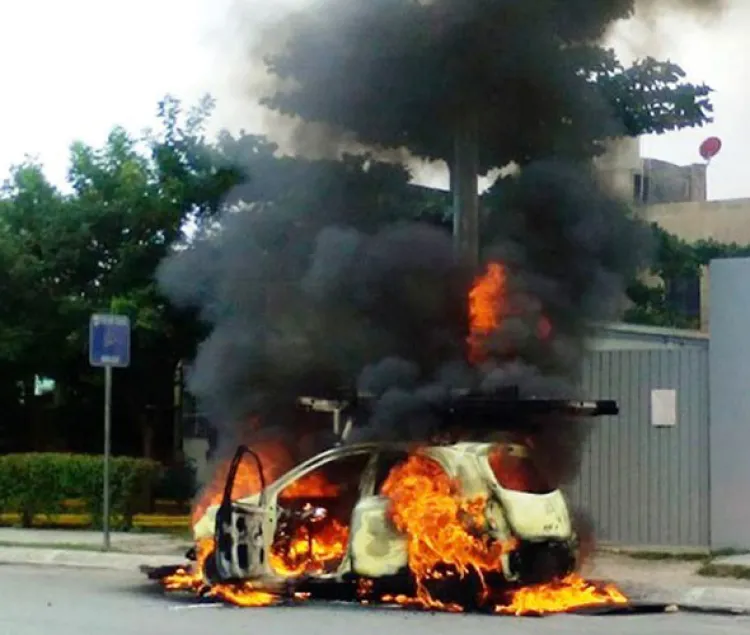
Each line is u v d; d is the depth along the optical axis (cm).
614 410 1405
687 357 1691
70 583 1456
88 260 2273
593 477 1730
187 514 2198
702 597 1313
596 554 1638
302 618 1163
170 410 2444
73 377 2419
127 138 2338
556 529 1244
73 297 2270
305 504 1324
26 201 2362
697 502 1678
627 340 2123
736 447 1639
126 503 1975
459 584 1218
